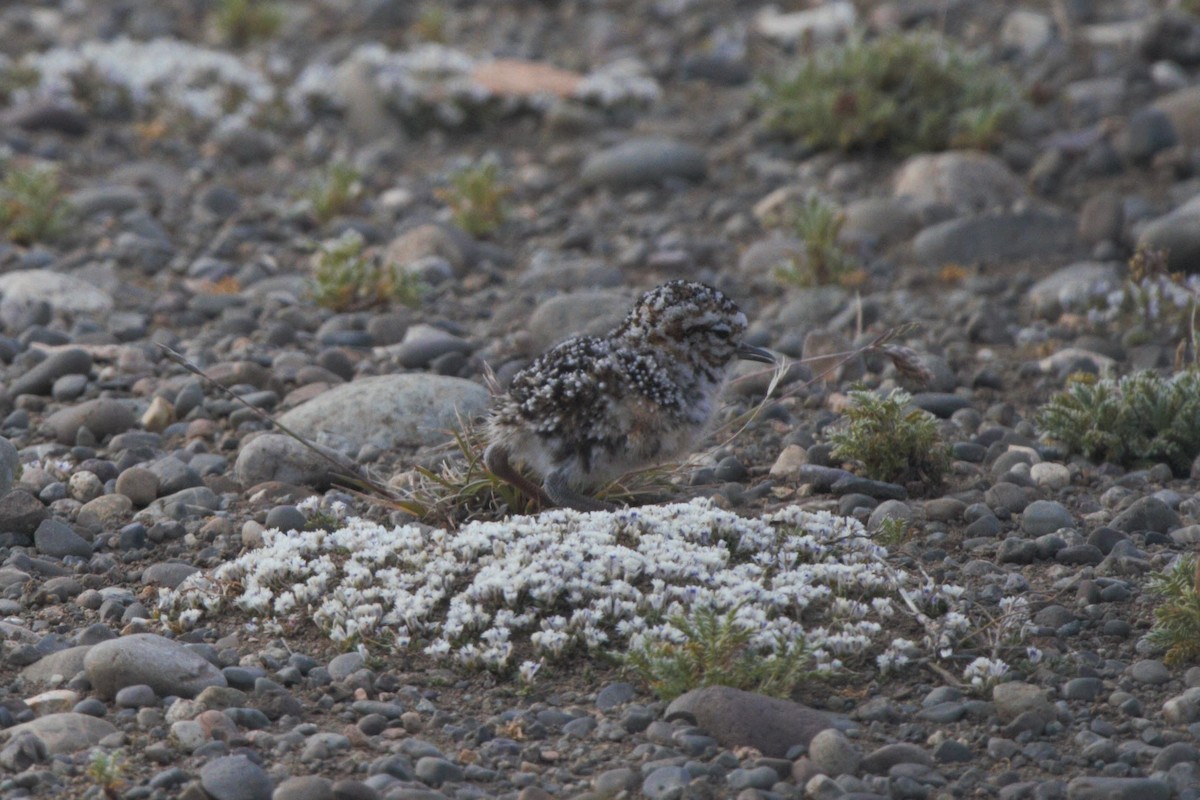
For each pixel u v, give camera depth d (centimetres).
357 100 2781
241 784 852
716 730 909
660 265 2070
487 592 1028
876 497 1285
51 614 1088
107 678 959
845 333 1772
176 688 959
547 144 2681
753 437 1448
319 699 964
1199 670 973
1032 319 1833
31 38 3183
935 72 2464
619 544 1109
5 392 1558
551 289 1962
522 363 1641
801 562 1112
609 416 1155
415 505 1226
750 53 3086
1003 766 892
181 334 1781
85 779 866
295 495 1298
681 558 1049
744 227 2209
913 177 2262
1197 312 1711
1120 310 1762
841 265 1942
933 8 3195
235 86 2836
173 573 1143
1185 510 1248
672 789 851
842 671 989
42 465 1362
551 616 1038
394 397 1445
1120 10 3231
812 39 2767
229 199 2314
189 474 1323
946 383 1595
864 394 1316
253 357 1672
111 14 3406
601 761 893
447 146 2705
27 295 1809
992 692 959
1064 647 1023
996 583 1112
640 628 998
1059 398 1411
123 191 2286
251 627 1049
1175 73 2738
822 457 1360
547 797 852
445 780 874
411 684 984
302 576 1105
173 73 2866
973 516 1233
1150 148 2339
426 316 1844
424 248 2080
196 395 1518
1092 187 2294
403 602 1029
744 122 2686
